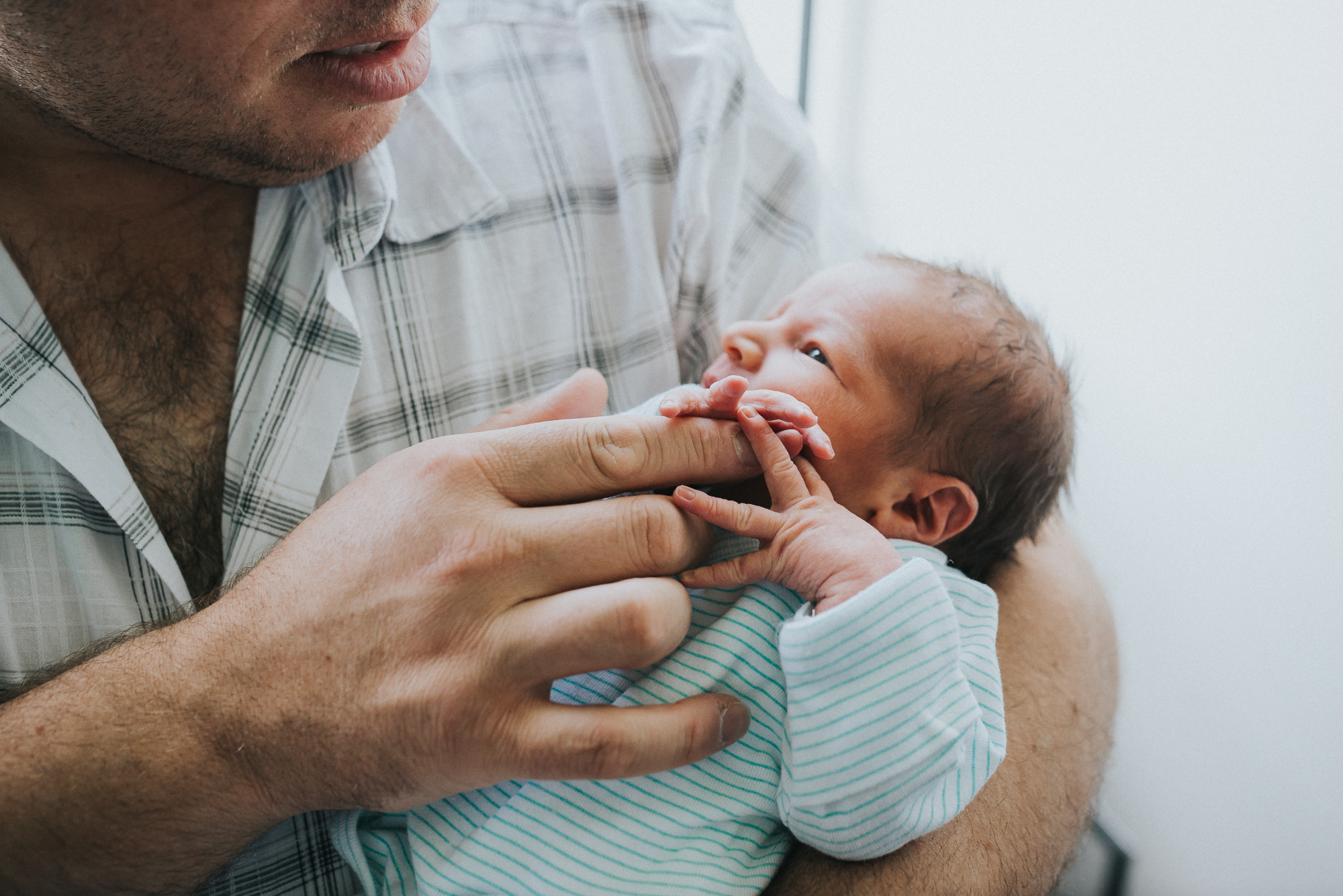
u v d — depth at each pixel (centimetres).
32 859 49
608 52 88
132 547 64
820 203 99
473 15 90
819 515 57
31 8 50
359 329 73
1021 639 76
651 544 52
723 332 81
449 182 79
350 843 60
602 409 70
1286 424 85
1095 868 113
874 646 52
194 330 70
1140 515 106
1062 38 108
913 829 54
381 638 50
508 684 49
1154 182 98
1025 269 121
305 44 56
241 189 72
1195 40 91
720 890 57
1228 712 94
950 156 132
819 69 153
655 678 60
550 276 85
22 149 62
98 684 53
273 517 68
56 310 66
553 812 57
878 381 69
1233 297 90
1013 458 72
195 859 54
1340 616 80
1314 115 80
